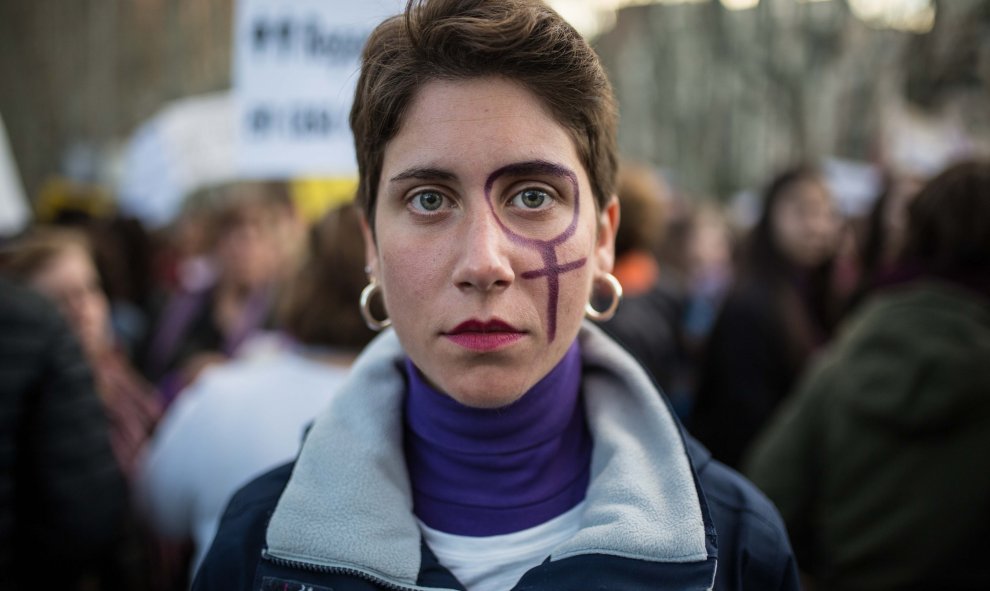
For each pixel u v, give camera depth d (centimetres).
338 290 192
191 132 474
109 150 1368
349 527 97
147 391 342
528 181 94
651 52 1433
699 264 579
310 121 283
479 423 102
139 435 267
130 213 416
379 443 104
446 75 92
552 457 105
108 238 383
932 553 172
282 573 98
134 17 1581
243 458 185
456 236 93
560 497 104
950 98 564
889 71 888
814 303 331
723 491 110
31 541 194
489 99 92
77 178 1003
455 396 95
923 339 176
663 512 97
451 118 92
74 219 396
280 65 284
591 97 98
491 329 92
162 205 475
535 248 94
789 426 203
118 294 371
